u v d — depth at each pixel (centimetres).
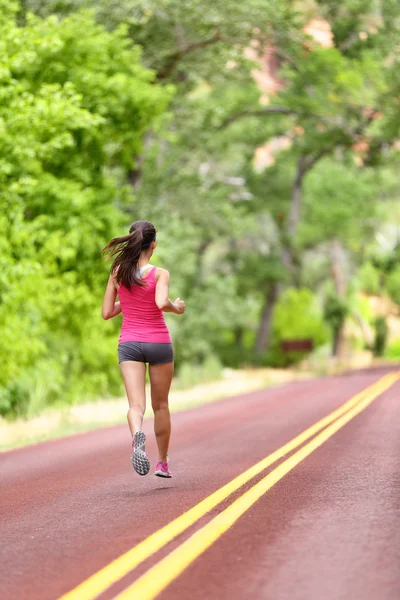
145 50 9012
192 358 13638
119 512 2222
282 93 12306
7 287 5391
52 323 7112
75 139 6888
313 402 6194
